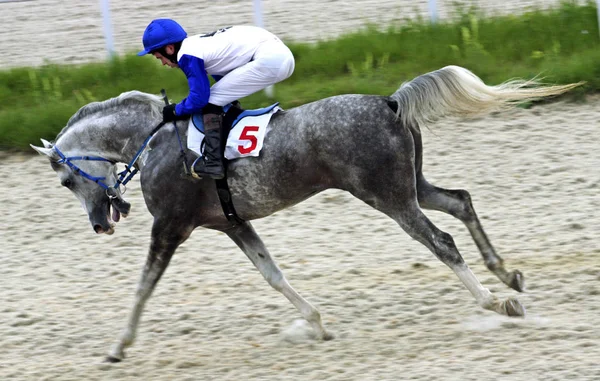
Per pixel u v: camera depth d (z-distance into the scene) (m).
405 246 14.88
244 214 11.50
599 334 10.89
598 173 16.86
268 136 11.16
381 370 10.38
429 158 18.14
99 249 15.58
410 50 22.36
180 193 11.41
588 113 19.50
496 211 15.82
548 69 20.53
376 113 10.96
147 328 12.53
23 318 12.95
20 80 22.64
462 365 10.27
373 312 12.47
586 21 22.88
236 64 11.37
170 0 29.44
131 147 11.95
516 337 11.02
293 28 25.31
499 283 13.05
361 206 16.64
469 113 11.23
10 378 10.99
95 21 27.56
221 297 13.43
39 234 16.31
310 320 11.73
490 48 22.47
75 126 12.21
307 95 20.44
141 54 11.67
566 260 13.62
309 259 14.58
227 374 10.77
